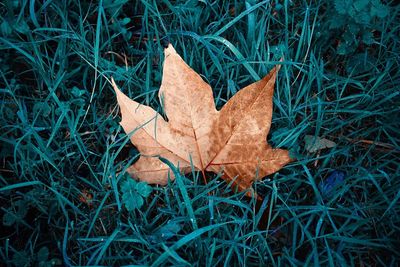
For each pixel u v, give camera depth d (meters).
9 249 0.42
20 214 0.42
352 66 0.48
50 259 0.42
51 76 0.46
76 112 0.46
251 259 0.42
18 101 0.46
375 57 0.49
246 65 0.46
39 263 0.41
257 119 0.40
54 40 0.47
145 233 0.42
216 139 0.41
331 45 0.50
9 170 0.44
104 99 0.47
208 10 0.49
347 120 0.47
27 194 0.43
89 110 0.47
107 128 0.46
